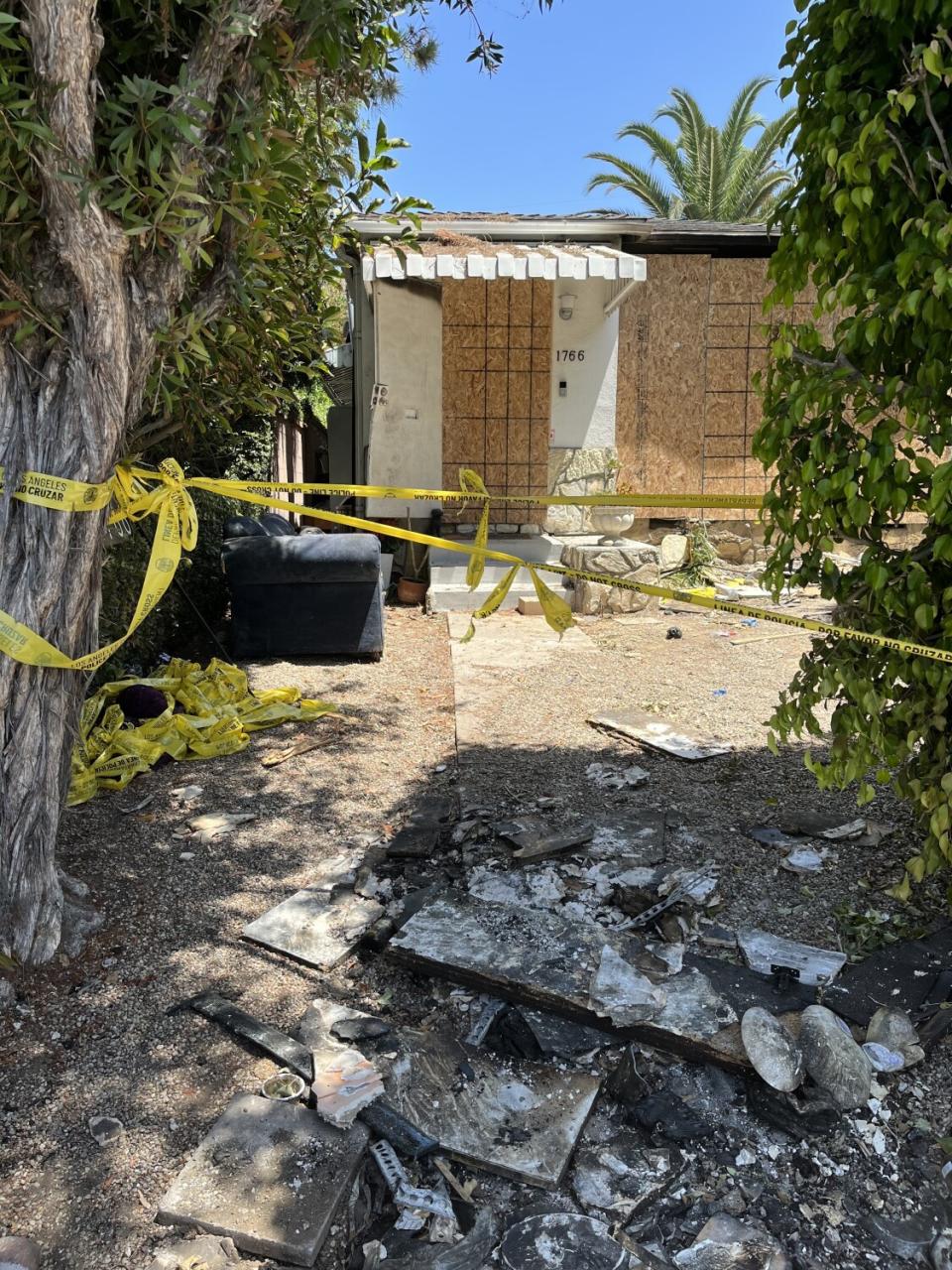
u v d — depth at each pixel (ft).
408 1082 9.57
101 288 9.66
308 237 15.23
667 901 12.60
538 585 11.64
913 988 10.78
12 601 10.46
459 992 11.09
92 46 8.99
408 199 14.14
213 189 10.69
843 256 10.03
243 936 12.18
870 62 9.34
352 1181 8.48
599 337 36.11
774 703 21.77
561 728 20.25
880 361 9.89
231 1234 7.83
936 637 10.27
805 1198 8.53
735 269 37.40
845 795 16.37
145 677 21.89
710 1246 7.98
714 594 33.94
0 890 11.07
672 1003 10.29
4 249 9.62
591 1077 9.75
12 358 10.23
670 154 90.89
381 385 35.68
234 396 16.25
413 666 25.67
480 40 13.96
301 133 13.76
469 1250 7.95
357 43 12.60
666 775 17.52
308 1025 10.44
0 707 10.62
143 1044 10.17
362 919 12.48
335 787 17.33
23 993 10.85
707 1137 9.10
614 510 36.50
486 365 36.01
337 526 40.88
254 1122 8.98
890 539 24.91
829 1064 9.33
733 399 38.17
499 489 36.81
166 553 11.05
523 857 13.82
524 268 30.12
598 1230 8.10
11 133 8.54
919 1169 8.81
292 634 25.57
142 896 13.19
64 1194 8.33
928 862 10.50
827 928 12.29
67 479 10.29
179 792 16.97
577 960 11.02
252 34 9.61
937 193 8.68
